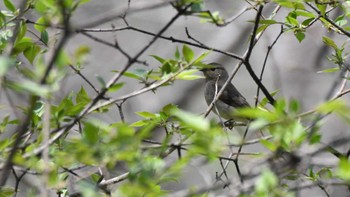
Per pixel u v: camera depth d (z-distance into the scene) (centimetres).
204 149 748
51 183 795
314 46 2522
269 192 770
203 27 2888
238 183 746
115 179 924
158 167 770
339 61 1196
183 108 2883
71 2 745
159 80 944
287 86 2373
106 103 848
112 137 748
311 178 1034
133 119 2577
